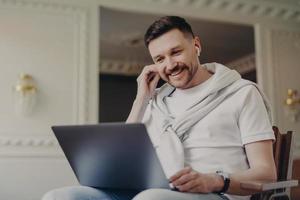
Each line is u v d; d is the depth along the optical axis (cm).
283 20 372
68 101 281
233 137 98
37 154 267
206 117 100
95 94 289
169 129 101
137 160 82
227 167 94
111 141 82
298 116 356
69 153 98
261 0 348
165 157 95
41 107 274
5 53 272
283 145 107
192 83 107
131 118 114
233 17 354
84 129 85
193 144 99
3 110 266
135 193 98
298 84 364
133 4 319
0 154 260
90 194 97
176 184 79
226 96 101
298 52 371
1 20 275
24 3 282
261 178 86
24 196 260
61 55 285
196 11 340
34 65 277
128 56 521
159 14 332
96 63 294
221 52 502
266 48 360
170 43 103
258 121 96
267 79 354
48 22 286
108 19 372
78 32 292
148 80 117
